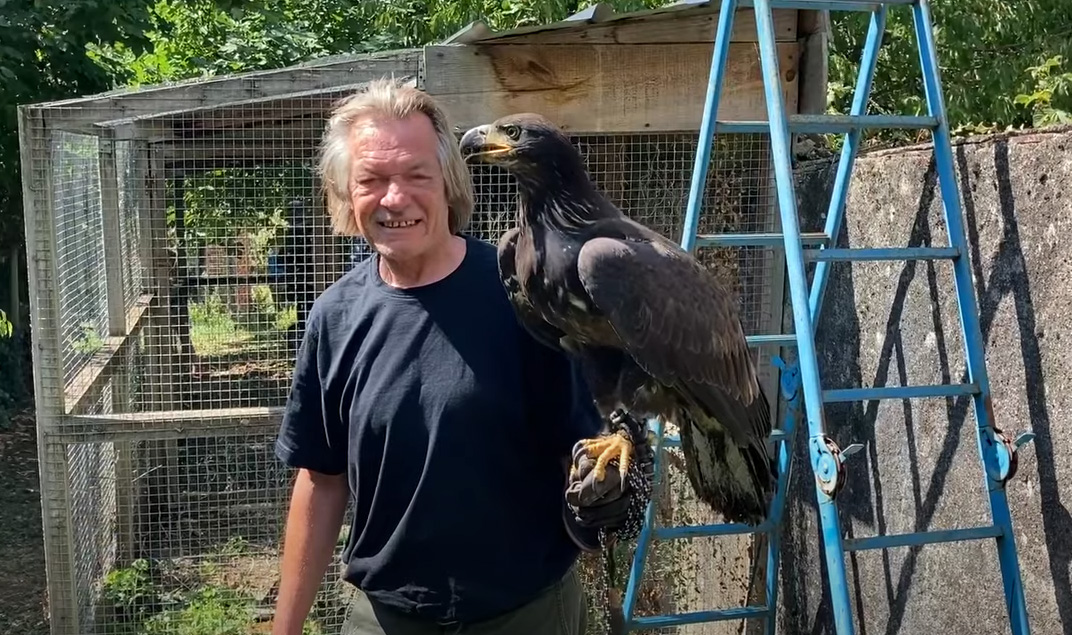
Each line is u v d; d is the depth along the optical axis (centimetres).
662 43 477
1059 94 594
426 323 257
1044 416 299
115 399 603
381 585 262
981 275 330
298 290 595
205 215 642
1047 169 296
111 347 594
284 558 287
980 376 309
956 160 344
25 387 1164
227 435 488
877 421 405
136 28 859
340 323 268
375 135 251
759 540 488
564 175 283
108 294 623
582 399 270
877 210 396
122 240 647
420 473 253
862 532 420
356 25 1159
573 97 474
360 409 258
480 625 257
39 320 462
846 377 430
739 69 479
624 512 249
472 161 286
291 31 1110
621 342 289
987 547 329
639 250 281
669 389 306
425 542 254
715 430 318
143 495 598
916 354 370
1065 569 293
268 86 452
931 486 364
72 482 493
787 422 438
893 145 460
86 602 523
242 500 588
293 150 545
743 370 311
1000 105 824
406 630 262
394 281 266
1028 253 305
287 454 277
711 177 494
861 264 413
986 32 856
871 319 406
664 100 479
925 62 329
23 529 780
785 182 310
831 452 282
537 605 260
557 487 264
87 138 563
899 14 862
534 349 260
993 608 326
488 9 924
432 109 264
